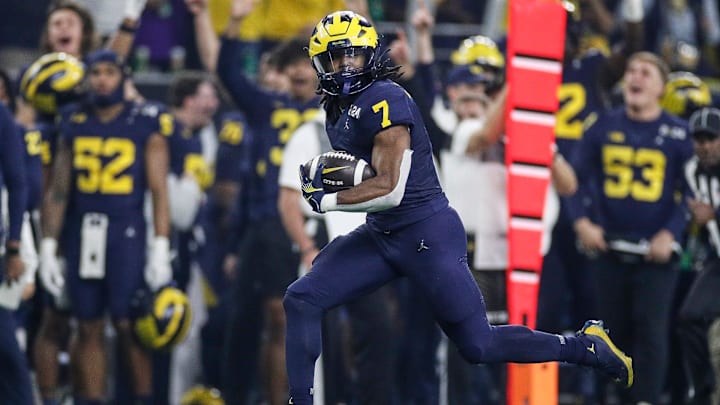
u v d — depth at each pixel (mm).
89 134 27703
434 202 19906
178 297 27656
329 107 19812
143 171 27922
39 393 28000
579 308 29688
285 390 27578
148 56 37312
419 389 29922
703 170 26438
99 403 27469
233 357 28609
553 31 24422
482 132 25922
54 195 27609
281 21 33531
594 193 28359
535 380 23969
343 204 19125
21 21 39406
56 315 28016
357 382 26688
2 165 24812
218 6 34469
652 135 27938
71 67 28047
